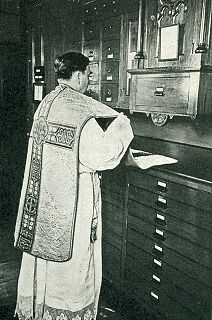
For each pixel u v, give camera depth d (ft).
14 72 15.10
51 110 7.24
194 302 7.43
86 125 6.83
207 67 7.60
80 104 7.07
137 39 9.06
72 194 7.08
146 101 9.05
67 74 7.29
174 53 8.14
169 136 10.71
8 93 15.07
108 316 9.09
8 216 15.39
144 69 8.81
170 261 7.95
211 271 6.98
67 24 12.85
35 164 7.47
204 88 7.80
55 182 7.19
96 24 11.59
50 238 7.35
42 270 7.59
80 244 7.28
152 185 8.24
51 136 7.18
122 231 9.34
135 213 8.84
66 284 7.38
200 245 7.18
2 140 15.06
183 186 7.45
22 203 7.80
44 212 7.38
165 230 8.02
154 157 8.28
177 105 8.22
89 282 7.59
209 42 7.57
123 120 6.98
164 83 8.48
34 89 14.83
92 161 6.91
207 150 9.46
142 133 11.65
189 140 10.04
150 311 8.66
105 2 11.02
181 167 8.06
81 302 7.47
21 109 15.43
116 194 9.43
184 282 7.63
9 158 15.28
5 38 14.74
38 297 7.65
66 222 7.18
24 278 7.87
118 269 9.63
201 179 7.02
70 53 7.30
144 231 8.62
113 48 10.94
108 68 11.27
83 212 7.23
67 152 6.98
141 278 8.87
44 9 13.78
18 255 12.35
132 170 8.77
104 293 10.12
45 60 14.16
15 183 15.52
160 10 8.41
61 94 7.26
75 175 6.99
